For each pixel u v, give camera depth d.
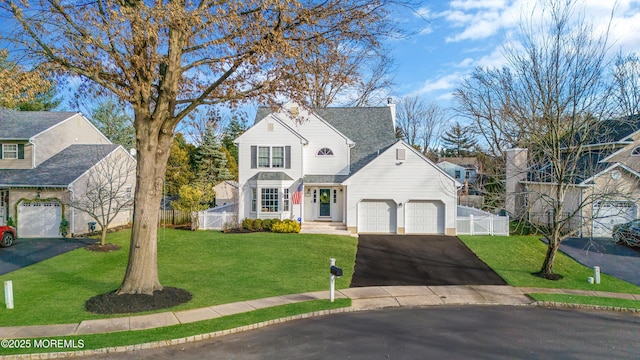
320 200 28.25
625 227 22.22
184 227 27.47
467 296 13.80
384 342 9.38
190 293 13.02
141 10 9.96
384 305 12.64
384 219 25.67
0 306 11.52
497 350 8.97
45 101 39.75
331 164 27.80
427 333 10.06
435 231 25.38
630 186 24.70
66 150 28.45
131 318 10.64
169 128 12.30
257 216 26.36
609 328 10.79
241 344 9.22
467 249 21.19
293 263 17.73
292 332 10.05
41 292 12.93
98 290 13.24
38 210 24.20
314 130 27.89
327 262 18.16
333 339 9.55
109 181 24.61
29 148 25.62
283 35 11.83
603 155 26.12
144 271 12.23
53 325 10.09
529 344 9.40
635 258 20.12
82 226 25.14
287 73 12.70
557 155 17.27
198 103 12.23
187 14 10.22
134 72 11.54
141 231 12.20
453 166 61.09
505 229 24.94
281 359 8.34
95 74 11.34
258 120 29.95
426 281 15.64
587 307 12.84
